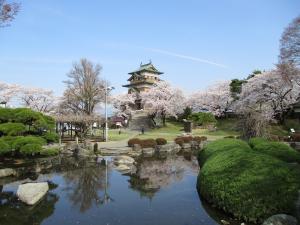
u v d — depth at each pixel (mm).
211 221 8367
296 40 30719
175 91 56562
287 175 7531
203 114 51500
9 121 16516
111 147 27734
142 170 17969
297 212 6672
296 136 28969
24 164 17797
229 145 13977
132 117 59406
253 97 39781
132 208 10086
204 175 10258
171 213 9359
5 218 9219
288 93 37656
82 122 33219
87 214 9523
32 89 49375
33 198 10719
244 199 7629
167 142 31578
